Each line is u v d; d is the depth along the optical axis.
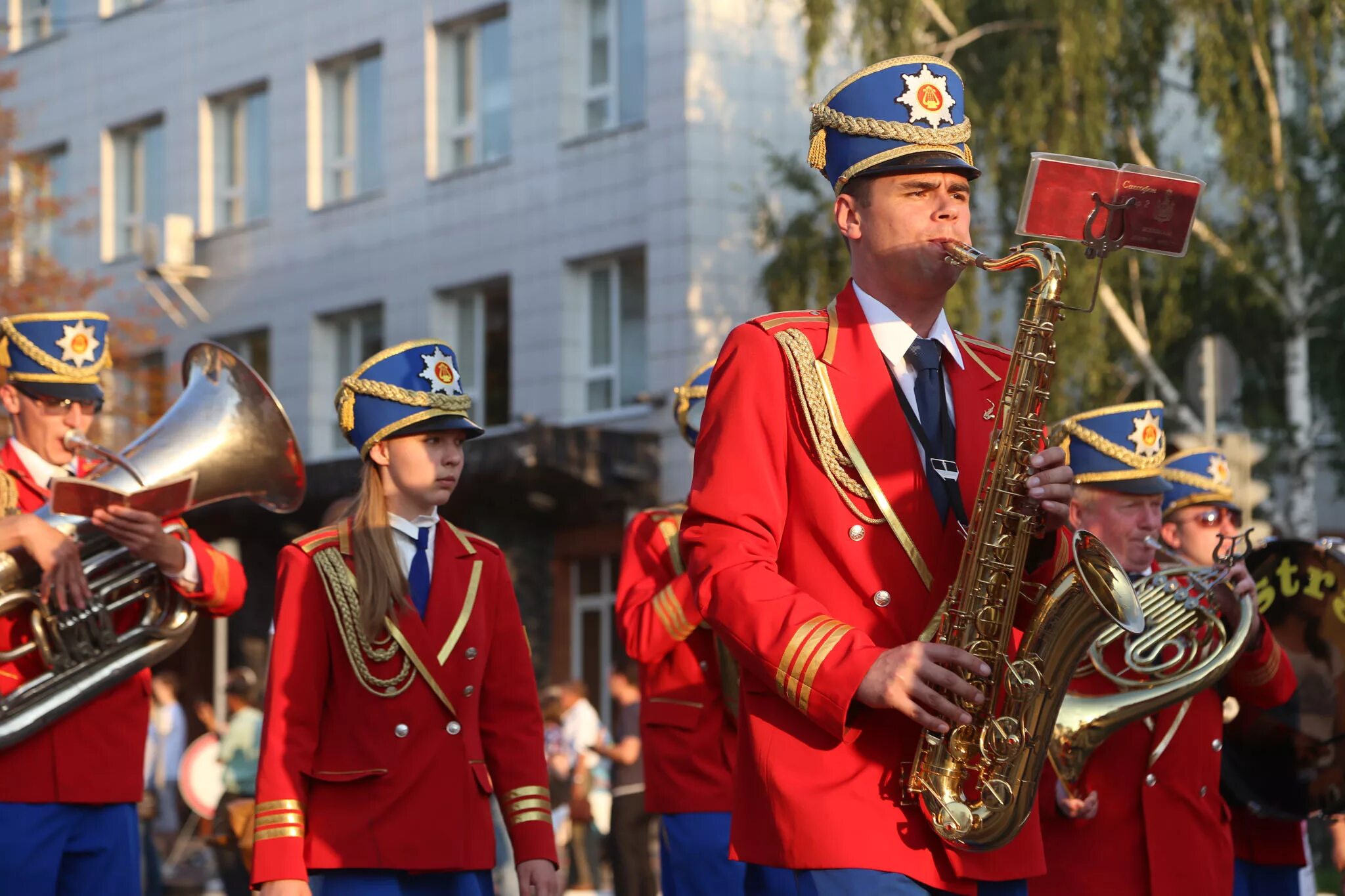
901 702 3.05
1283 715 5.54
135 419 22.83
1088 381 15.71
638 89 20.50
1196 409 17.25
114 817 5.77
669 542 6.88
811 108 3.51
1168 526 6.32
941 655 3.07
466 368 22.47
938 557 3.33
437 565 5.03
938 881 3.20
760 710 3.30
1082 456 5.46
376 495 5.01
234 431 5.79
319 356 24.34
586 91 21.19
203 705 15.92
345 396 5.04
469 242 22.17
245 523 23.89
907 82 3.38
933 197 3.39
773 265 17.92
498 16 22.17
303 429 24.34
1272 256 17.73
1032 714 3.24
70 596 5.61
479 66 22.44
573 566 21.00
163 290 26.53
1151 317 17.69
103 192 27.84
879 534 3.31
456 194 22.38
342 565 4.87
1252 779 5.61
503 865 6.62
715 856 6.54
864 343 3.42
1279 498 20.30
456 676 4.90
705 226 19.55
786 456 3.38
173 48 26.67
